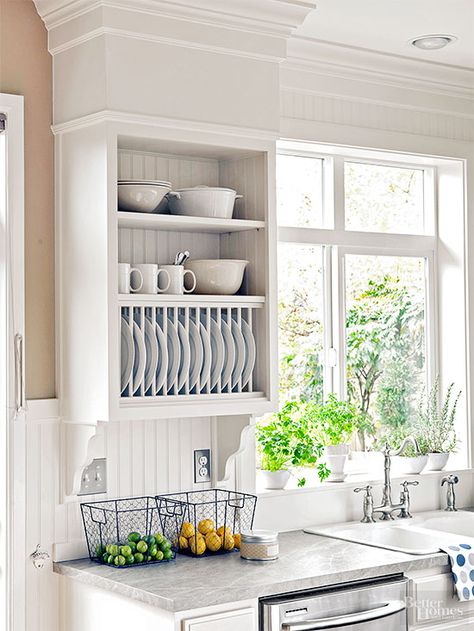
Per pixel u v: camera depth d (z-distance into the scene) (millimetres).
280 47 3273
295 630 2803
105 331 2945
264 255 3283
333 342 4102
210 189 3211
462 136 4332
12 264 3094
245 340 3279
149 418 2994
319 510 3801
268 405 3256
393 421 4277
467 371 4336
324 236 4062
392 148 4074
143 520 3307
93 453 3090
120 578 2889
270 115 3262
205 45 3104
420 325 4387
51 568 3139
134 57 2980
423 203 4426
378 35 3703
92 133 3010
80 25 3025
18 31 3143
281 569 2996
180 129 3070
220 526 3482
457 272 4371
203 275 3229
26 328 3135
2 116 3086
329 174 4102
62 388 3150
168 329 3133
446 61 4055
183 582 2828
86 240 3039
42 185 3174
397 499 4047
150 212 3145
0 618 3094
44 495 3133
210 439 3496
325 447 3941
